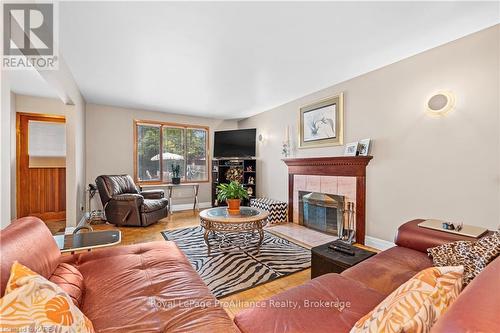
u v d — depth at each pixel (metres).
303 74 3.07
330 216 3.50
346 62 2.72
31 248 1.07
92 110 4.48
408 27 2.03
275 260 2.53
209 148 5.81
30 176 4.07
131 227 3.86
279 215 4.14
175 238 3.27
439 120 2.36
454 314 0.50
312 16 1.86
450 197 2.28
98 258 1.60
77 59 2.62
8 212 1.36
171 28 2.02
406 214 2.62
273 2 1.70
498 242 1.20
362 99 3.07
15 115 3.84
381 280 1.32
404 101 2.63
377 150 2.90
